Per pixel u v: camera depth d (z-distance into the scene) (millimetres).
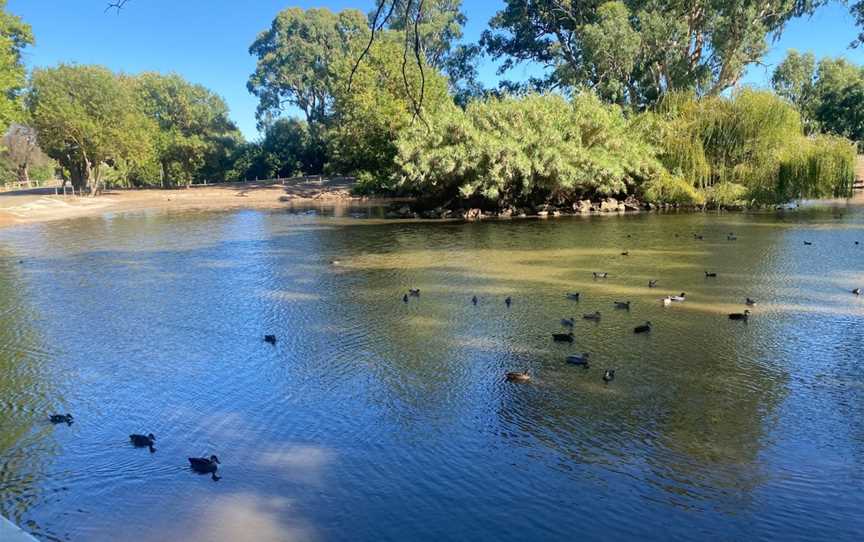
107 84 72938
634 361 14156
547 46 78188
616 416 11258
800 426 10750
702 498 8547
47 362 14867
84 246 35750
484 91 94188
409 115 58562
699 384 12727
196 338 16672
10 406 12250
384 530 7941
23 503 8766
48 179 126750
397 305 19938
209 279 25078
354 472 9430
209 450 10266
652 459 9664
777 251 28656
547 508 8352
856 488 8750
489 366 14008
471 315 18469
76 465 9836
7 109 53250
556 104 51094
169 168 100562
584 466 9477
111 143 73250
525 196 50875
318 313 19109
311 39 104812
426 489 8906
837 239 31859
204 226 46594
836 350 14688
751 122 48656
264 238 38438
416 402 12062
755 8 59156
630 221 43188
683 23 62969
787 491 8695
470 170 47688
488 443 10289
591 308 19031
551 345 15469
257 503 8641
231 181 110688
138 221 51375
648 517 8109
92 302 21141
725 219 42906
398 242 35125
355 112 66125
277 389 12898
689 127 51094
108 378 13727
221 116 108812
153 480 9328
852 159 47625
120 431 11062
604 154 48250
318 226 45188
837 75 92188
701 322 17266
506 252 30406
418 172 47062
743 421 10984
